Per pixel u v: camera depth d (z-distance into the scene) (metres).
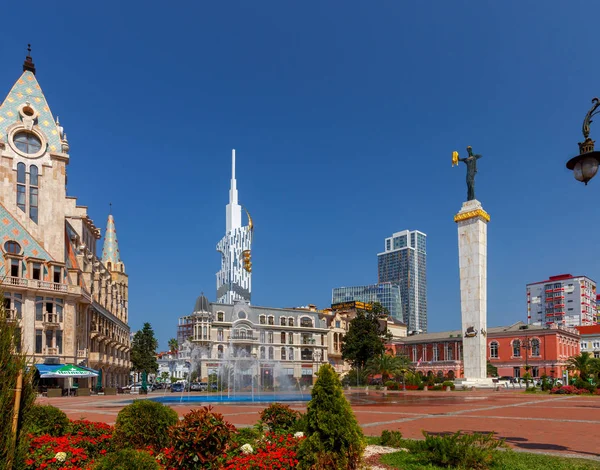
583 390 54.78
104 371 80.62
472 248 67.62
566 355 112.50
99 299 82.75
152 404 13.24
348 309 133.88
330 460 10.23
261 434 14.84
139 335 123.94
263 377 104.69
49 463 11.48
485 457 12.67
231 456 11.57
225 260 146.50
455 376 114.50
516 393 56.97
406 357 93.75
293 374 112.19
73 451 12.20
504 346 113.94
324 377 10.83
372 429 21.53
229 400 47.34
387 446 15.73
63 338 62.75
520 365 110.50
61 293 62.41
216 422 10.79
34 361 9.05
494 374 110.19
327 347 121.00
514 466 12.74
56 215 65.94
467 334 67.19
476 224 67.56
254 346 107.56
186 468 10.43
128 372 107.06
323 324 121.81
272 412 16.12
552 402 40.94
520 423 23.94
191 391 82.75
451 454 12.85
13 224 61.47
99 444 13.47
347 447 10.48
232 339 106.12
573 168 13.31
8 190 62.84
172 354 178.88
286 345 112.94
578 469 12.52
